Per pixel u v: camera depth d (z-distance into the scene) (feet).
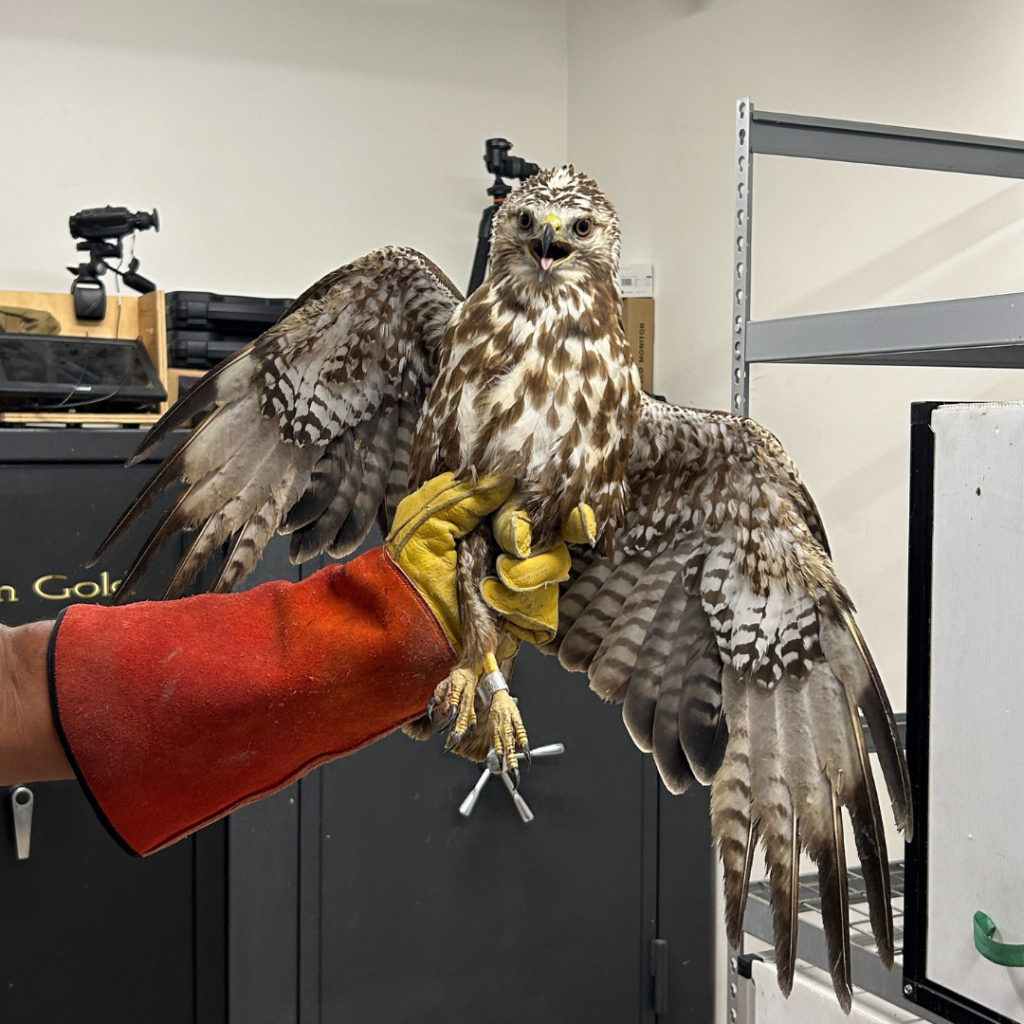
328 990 7.64
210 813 3.38
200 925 7.38
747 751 4.09
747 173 5.17
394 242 11.02
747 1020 5.70
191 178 10.07
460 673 2.99
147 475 7.14
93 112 9.66
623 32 10.96
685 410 3.96
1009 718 3.67
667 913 8.75
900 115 7.89
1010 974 3.69
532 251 3.41
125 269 9.74
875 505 8.04
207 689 3.22
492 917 8.15
